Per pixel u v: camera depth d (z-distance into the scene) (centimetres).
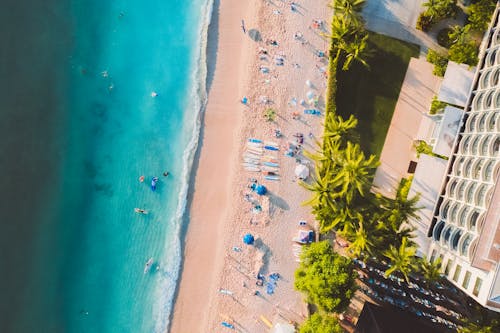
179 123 4381
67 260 4288
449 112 4031
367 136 4294
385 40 4288
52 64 4306
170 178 4353
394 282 4088
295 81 4359
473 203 3444
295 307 4322
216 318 4294
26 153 4228
